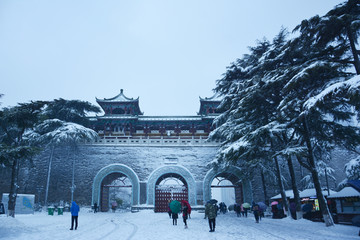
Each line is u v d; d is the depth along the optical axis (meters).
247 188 33.66
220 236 12.44
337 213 18.53
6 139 29.48
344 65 15.09
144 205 33.25
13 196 21.78
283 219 21.31
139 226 17.17
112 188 57.22
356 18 13.89
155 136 42.66
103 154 36.81
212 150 36.56
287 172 34.62
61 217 25.20
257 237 12.15
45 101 22.39
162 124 43.75
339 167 35.25
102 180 35.53
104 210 36.47
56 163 36.53
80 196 34.88
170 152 36.62
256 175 34.72
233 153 19.77
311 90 16.97
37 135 34.16
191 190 34.09
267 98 21.27
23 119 21.48
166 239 11.63
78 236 12.81
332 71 15.26
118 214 29.95
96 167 36.19
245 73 26.03
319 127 20.39
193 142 37.28
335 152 36.00
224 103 25.56
